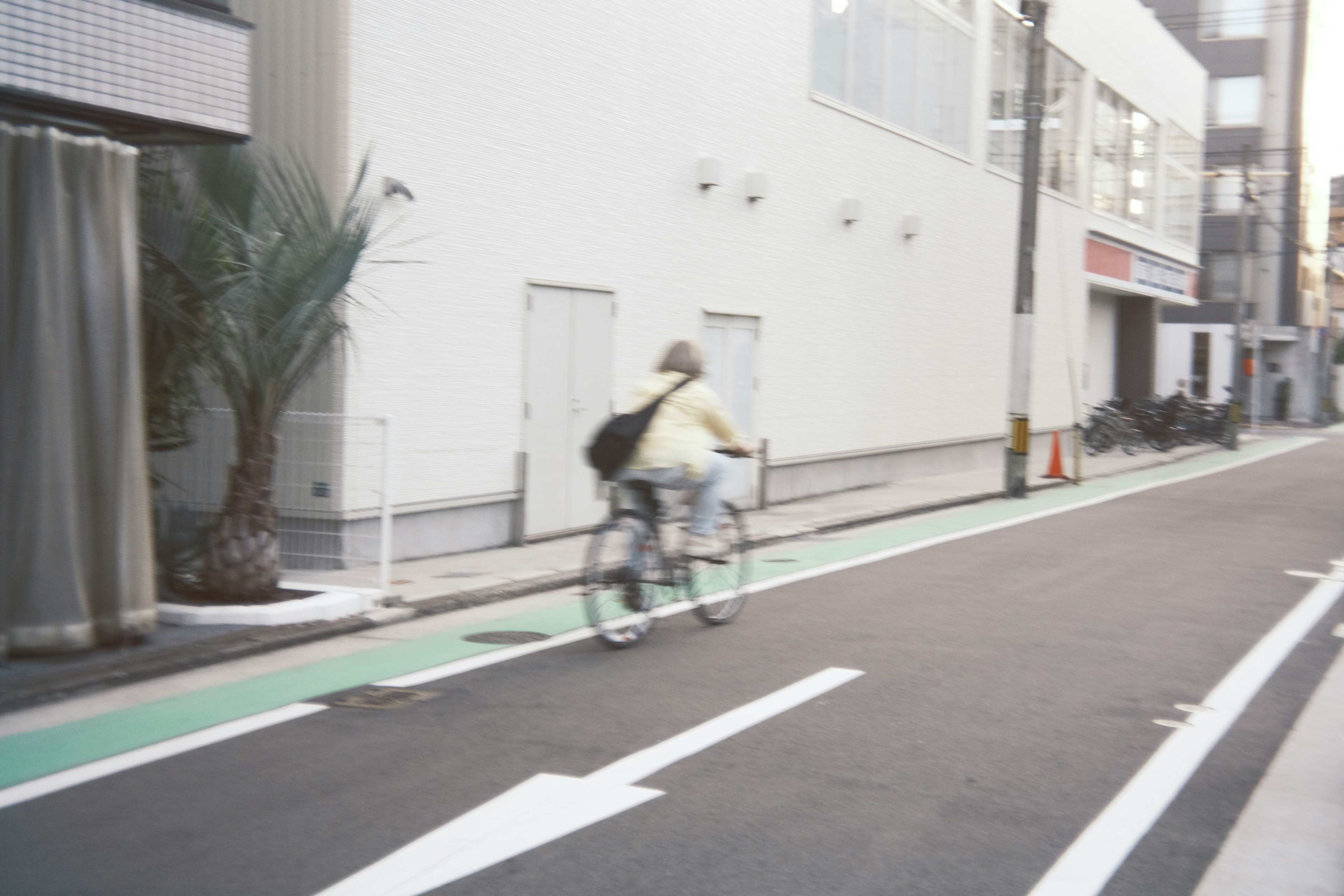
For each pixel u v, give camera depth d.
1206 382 52.28
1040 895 3.88
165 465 9.75
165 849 4.20
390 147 10.26
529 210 11.84
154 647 7.07
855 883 3.96
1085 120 28.72
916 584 10.06
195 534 8.25
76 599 6.72
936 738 5.61
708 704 6.18
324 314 7.97
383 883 3.93
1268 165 51.44
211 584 8.00
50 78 6.47
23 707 6.03
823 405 17.73
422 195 10.59
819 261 17.47
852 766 5.18
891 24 19.34
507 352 11.62
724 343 15.30
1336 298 72.25
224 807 4.62
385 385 10.27
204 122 7.32
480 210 11.23
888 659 7.25
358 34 9.91
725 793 4.82
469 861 4.12
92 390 6.82
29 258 6.53
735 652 7.44
